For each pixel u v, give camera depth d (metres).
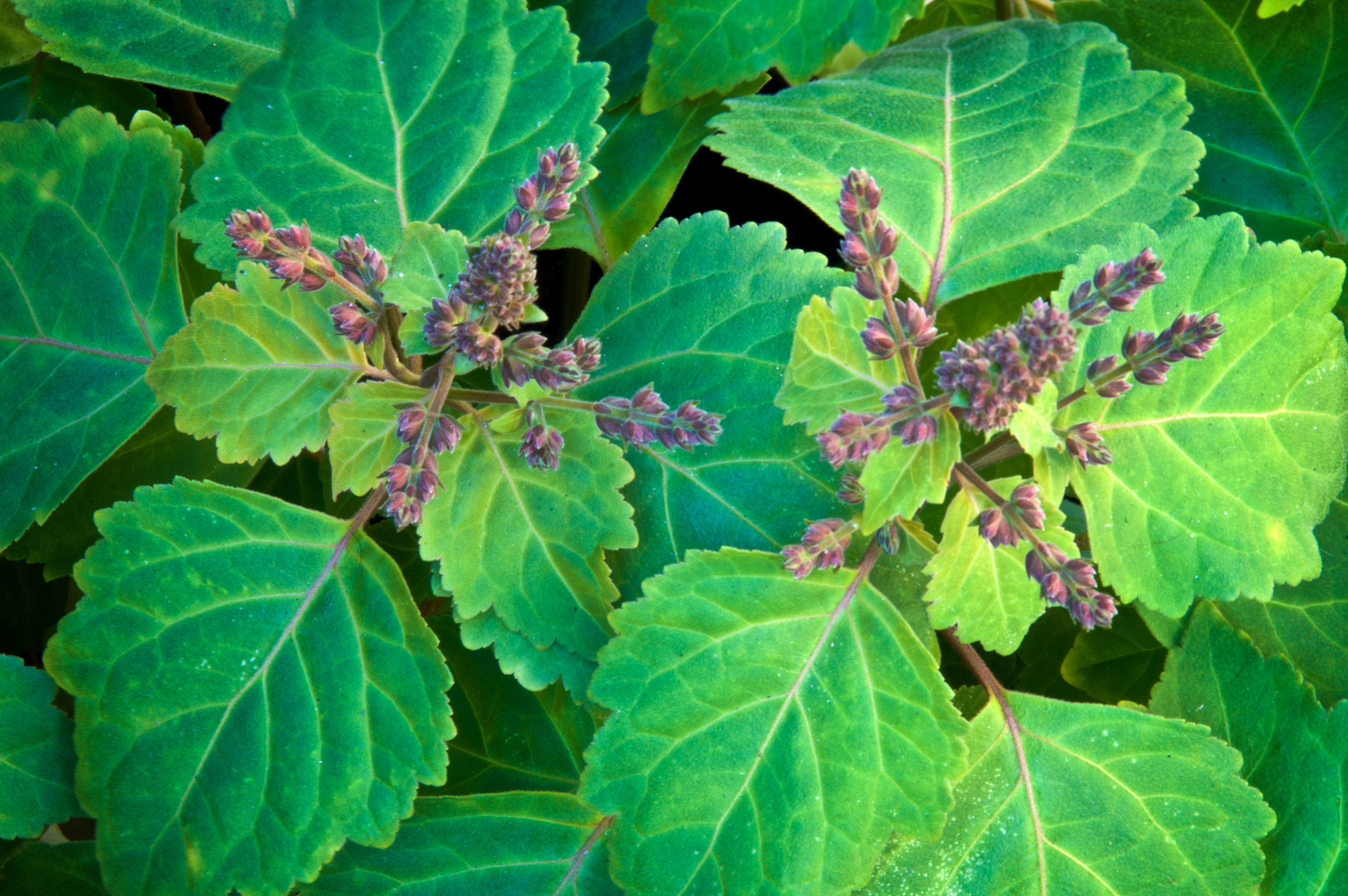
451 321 0.54
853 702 0.57
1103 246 0.59
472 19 0.63
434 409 0.56
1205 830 0.58
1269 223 0.65
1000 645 0.57
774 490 0.58
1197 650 0.60
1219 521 0.58
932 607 0.56
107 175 0.61
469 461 0.58
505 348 0.55
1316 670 0.61
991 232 0.61
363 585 0.58
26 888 0.59
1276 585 0.61
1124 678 0.63
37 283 0.61
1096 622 0.53
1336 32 0.65
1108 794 0.58
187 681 0.57
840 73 0.64
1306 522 0.58
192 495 0.58
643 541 0.59
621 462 0.58
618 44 0.66
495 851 0.58
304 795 0.57
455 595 0.57
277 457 0.58
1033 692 0.64
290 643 0.58
